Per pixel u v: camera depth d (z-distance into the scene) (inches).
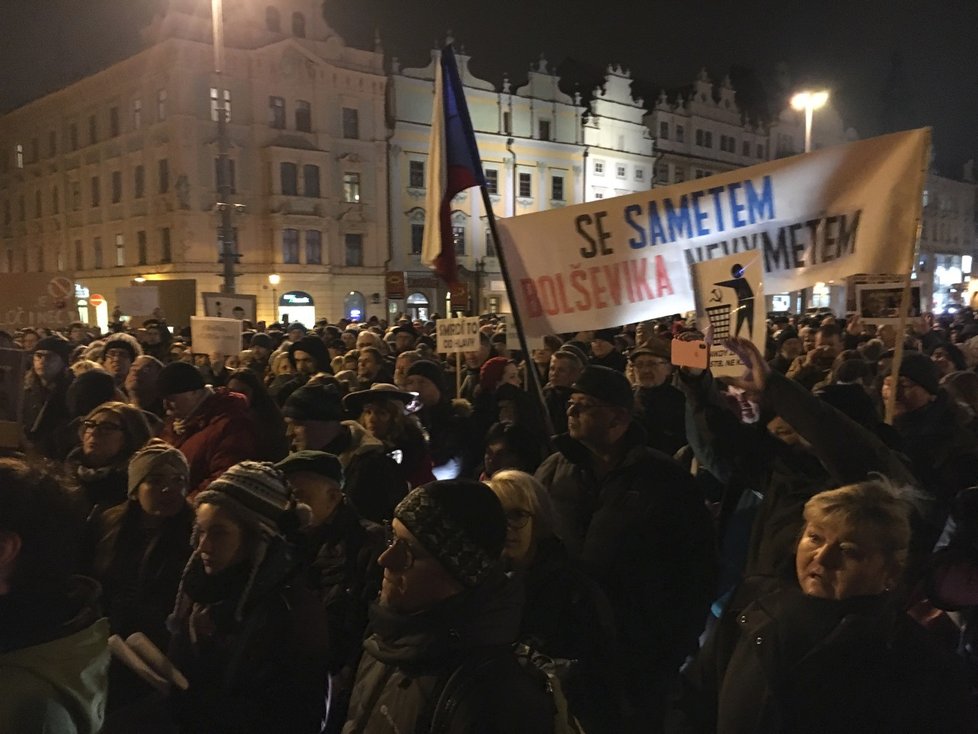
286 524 102.7
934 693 77.1
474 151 187.5
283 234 1428.4
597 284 184.5
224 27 1371.8
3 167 1870.1
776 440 124.8
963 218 2925.7
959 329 537.3
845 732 76.5
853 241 162.6
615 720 106.3
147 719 96.3
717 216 175.0
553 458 144.3
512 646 76.5
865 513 80.7
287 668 96.4
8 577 65.9
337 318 1499.8
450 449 220.1
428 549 74.5
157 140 1393.9
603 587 116.6
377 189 1537.9
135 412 151.9
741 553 142.5
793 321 620.7
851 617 79.6
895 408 161.2
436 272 191.3
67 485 71.6
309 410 153.9
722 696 85.1
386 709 75.2
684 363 138.7
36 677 63.1
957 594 105.2
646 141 1884.8
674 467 123.0
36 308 488.1
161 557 127.5
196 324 341.4
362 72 1497.3
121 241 1524.4
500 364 255.1
